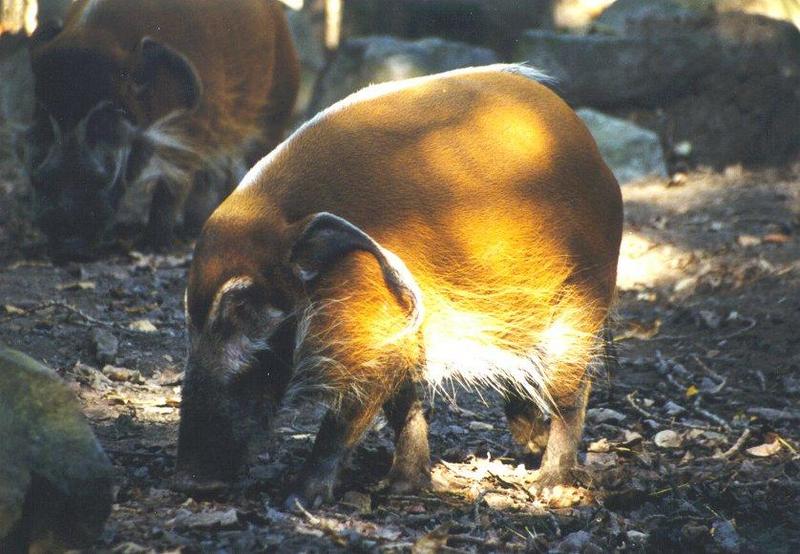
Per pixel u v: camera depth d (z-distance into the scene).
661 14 23.12
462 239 7.59
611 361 9.09
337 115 7.69
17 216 16.39
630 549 7.52
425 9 26.42
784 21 22.61
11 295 12.54
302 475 7.61
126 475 8.01
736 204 18.78
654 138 21.03
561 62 22.33
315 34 26.73
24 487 6.01
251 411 7.19
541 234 7.91
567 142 8.17
